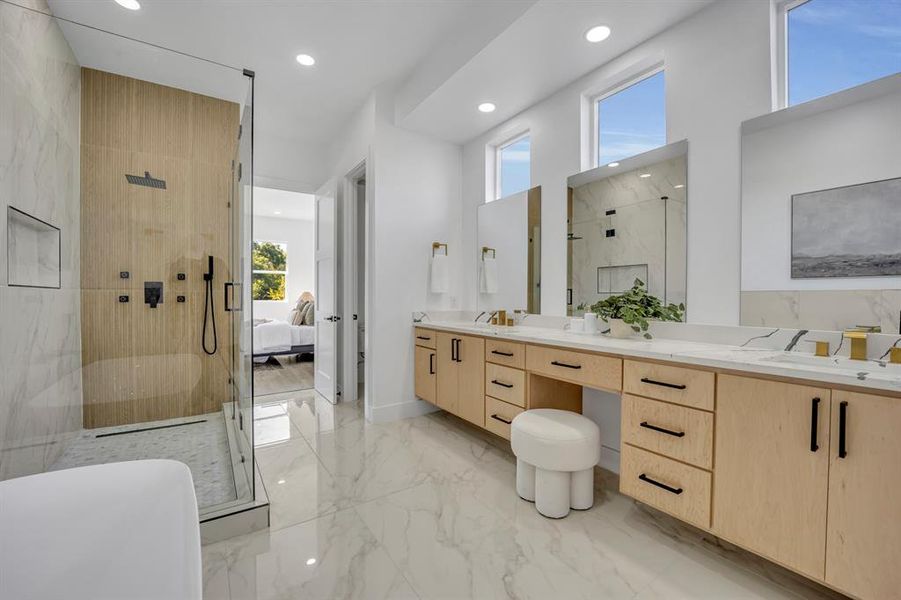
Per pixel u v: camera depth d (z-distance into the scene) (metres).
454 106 2.85
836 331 1.49
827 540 1.14
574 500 1.84
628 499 1.96
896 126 1.39
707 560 1.49
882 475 1.05
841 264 1.49
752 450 1.31
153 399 2.83
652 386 1.61
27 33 1.93
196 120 2.99
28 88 1.95
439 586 1.35
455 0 2.20
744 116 1.77
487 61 2.30
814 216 1.56
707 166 1.89
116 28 2.39
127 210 2.76
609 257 2.34
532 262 2.87
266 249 7.92
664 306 2.05
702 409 1.44
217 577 1.39
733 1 1.80
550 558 1.50
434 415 3.32
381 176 3.12
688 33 1.95
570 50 2.20
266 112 3.54
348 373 3.79
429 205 3.39
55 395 2.23
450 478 2.16
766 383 1.27
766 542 1.27
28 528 0.80
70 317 2.42
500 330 2.60
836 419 1.13
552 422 1.88
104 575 0.80
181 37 2.50
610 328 2.14
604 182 2.37
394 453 2.50
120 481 0.88
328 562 1.47
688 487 1.48
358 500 1.93
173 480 0.90
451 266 3.51
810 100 1.58
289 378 4.75
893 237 1.38
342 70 2.89
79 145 2.57
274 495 1.97
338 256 3.90
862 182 1.45
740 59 1.78
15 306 1.82
